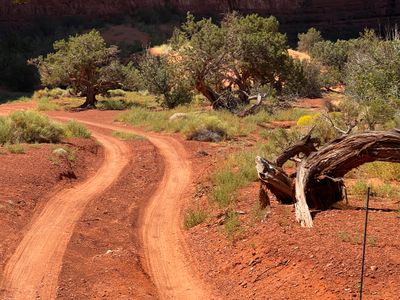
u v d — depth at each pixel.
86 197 13.42
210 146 21.55
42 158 15.88
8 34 68.62
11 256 9.12
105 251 9.89
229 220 10.52
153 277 8.99
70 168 16.02
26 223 10.92
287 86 40.97
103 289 8.02
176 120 26.58
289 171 13.87
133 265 9.16
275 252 8.44
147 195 14.47
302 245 8.28
